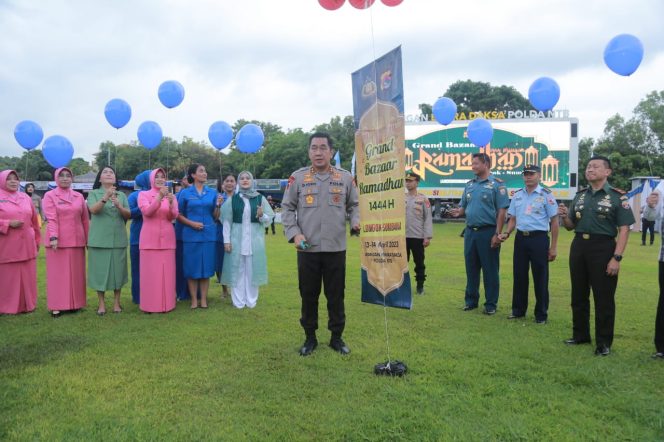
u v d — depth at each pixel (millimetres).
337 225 4480
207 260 6453
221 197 6785
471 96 45469
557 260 11383
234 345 4742
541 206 5691
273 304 6715
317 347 4664
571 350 4605
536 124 26328
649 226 15227
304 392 3576
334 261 4508
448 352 4496
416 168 27906
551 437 2898
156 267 6176
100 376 3898
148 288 6172
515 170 26578
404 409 3264
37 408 3305
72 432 2957
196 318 5914
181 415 3205
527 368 4074
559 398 3473
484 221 6125
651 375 3951
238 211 6500
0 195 6148
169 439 2875
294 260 11461
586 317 4801
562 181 26094
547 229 5711
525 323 5656
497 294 6164
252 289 6582
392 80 3852
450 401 3385
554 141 26141
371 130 4129
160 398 3471
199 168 6543
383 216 4098
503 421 3086
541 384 3729
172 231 6324
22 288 6246
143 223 6184
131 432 2951
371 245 4234
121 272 6266
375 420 3096
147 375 3924
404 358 4309
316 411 3244
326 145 4469
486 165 6285
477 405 3328
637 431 2992
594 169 4617
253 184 6809
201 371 4012
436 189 27672
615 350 4609
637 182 23875
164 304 6230
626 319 5789
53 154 7215
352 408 3297
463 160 27219
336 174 4559
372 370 4027
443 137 27453
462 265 10539
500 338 5000
